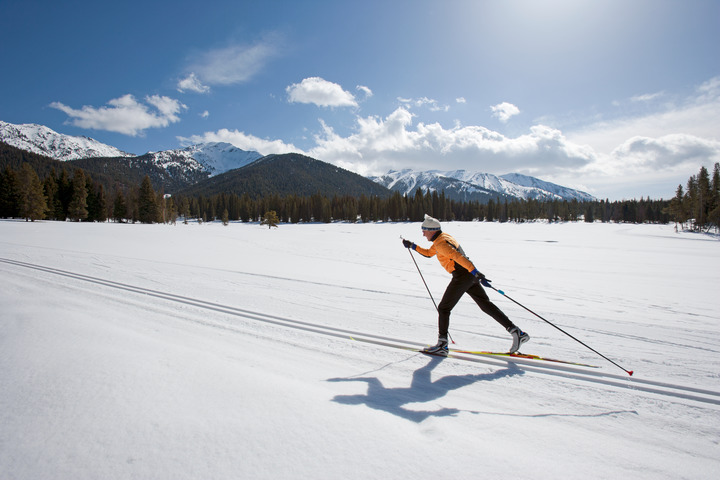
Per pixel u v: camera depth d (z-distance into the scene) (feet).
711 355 13.33
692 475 6.07
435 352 12.58
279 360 11.16
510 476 5.54
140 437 5.78
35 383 7.41
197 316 17.10
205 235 99.50
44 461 5.07
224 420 6.50
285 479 5.04
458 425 7.34
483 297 12.76
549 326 17.67
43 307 15.81
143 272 30.96
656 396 9.59
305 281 29.73
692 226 207.41
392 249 71.72
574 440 7.09
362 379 9.86
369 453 5.84
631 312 21.48
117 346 10.19
